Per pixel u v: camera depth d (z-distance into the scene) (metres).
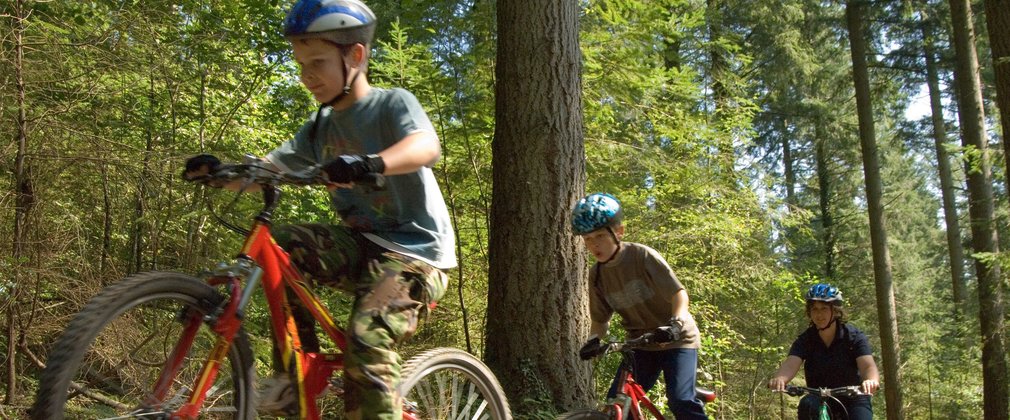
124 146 5.59
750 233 12.16
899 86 24.91
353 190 2.71
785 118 25.03
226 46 6.66
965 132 15.62
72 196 5.65
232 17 6.71
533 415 5.68
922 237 30.70
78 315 1.97
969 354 18.11
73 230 5.43
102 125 5.74
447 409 3.17
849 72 22.12
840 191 26.67
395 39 6.81
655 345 4.44
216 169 2.34
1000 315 14.45
